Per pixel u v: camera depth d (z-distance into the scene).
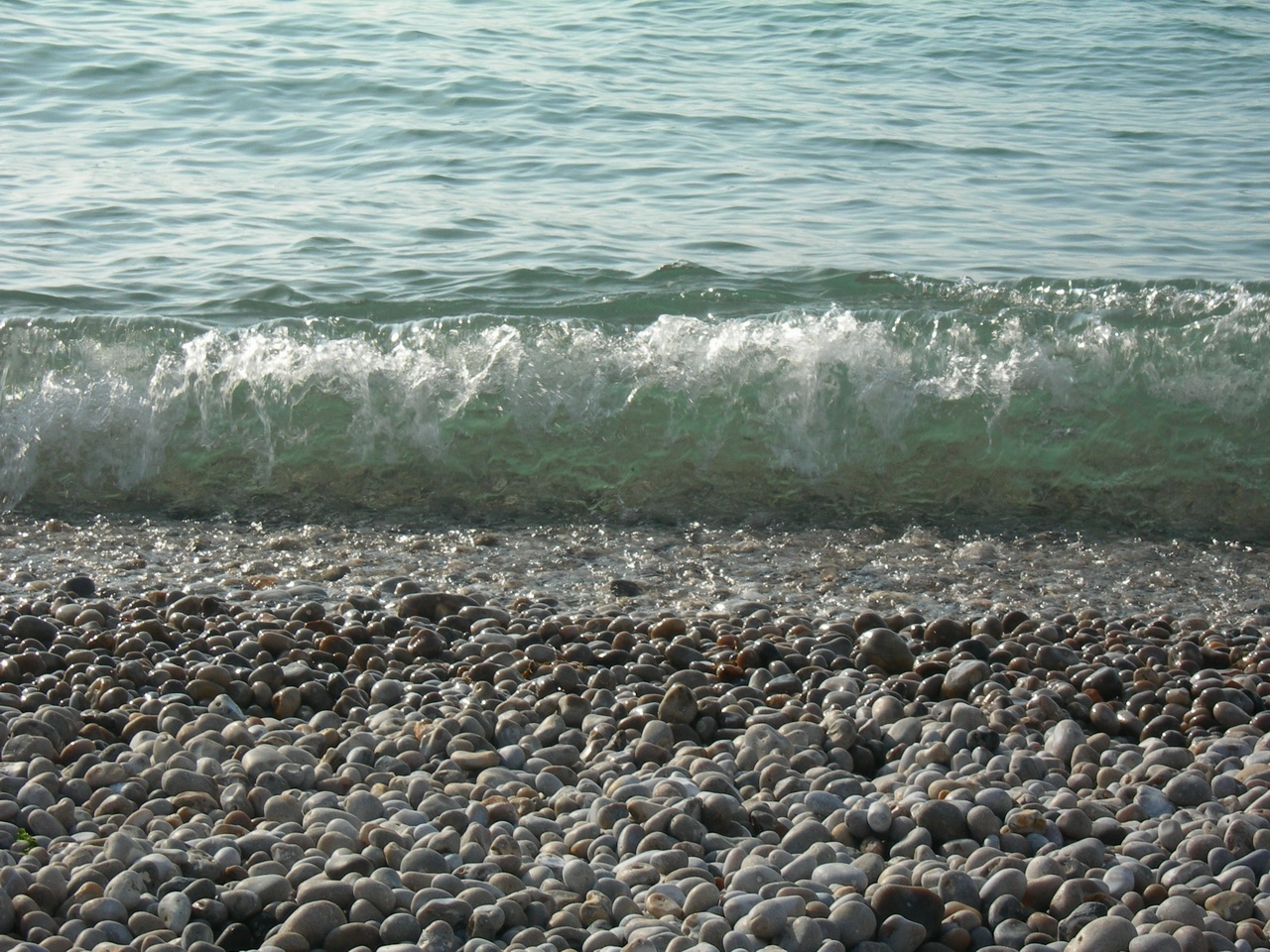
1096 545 6.43
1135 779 5.21
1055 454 6.71
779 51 15.27
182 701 5.40
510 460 6.73
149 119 12.02
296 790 5.09
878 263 8.47
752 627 5.86
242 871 4.84
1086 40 15.95
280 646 5.65
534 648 5.65
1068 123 12.48
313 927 4.72
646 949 4.68
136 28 14.77
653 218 9.55
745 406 6.76
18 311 7.44
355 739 5.27
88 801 5.04
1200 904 4.83
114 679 5.45
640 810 5.02
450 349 6.85
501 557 6.30
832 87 13.74
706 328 6.88
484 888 4.80
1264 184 10.49
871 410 6.75
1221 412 6.71
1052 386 6.77
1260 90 13.87
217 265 8.42
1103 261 8.55
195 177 10.48
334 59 13.98
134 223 9.27
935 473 6.71
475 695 5.46
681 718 5.37
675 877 4.87
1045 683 5.57
